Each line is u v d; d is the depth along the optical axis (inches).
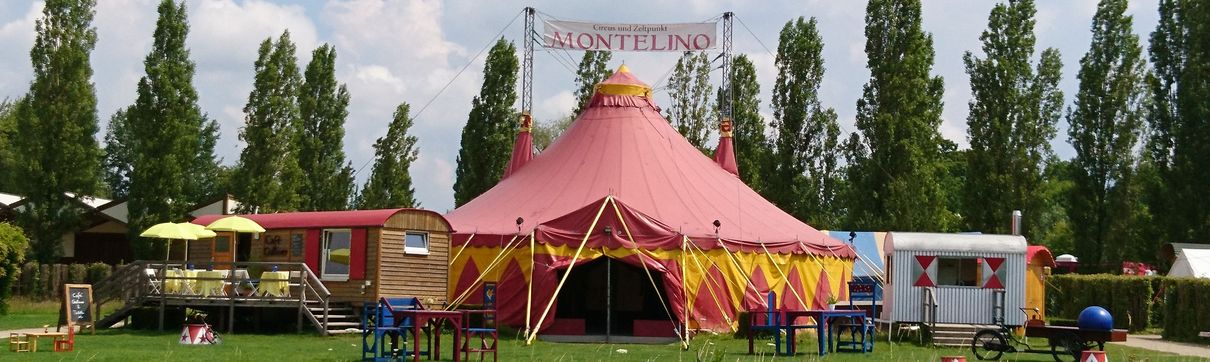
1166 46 2343.8
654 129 1566.2
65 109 2041.1
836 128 2299.5
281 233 1325.0
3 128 3255.4
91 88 2073.1
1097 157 2326.5
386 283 1246.3
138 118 2079.2
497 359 945.5
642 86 1617.9
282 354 967.6
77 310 1159.0
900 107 2181.3
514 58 2282.2
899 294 1304.1
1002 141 2258.9
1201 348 1346.0
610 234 1266.0
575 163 1507.1
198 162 3649.1
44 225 2023.9
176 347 1018.7
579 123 1584.6
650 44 1739.7
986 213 2271.2
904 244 1307.8
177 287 1279.5
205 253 1387.8
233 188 2217.0
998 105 2278.5
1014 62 2276.1
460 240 1338.6
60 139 2037.4
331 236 1284.4
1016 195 2258.9
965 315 1298.0
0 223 1625.2
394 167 2440.9
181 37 2103.8
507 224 1378.0
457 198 2299.5
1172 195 2283.5
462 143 2293.3
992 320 1296.8
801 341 1232.8
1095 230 2336.4
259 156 2207.2
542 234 1274.6
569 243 1273.4
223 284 1254.9
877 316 1451.8
